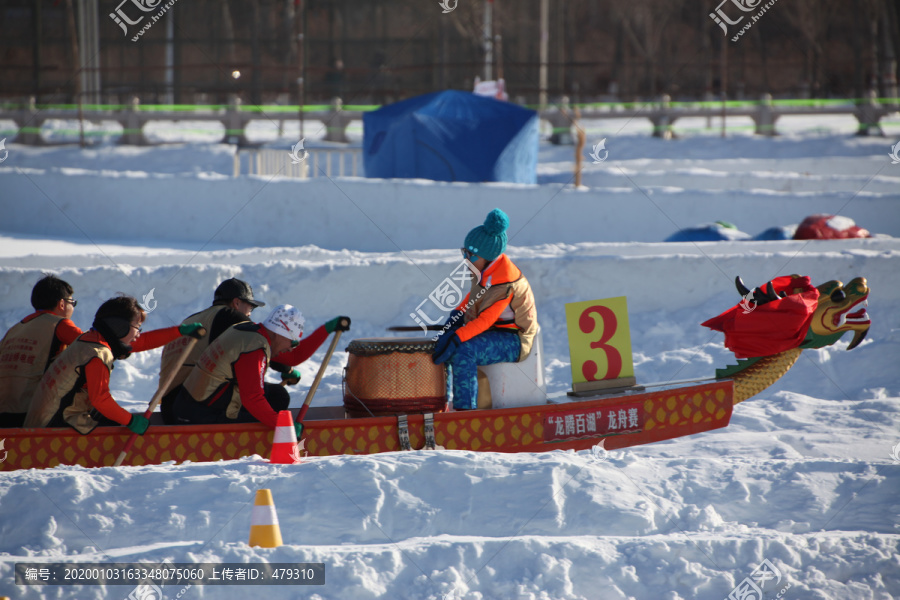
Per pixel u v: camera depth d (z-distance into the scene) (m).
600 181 66.81
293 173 65.94
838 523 16.81
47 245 49.59
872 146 93.50
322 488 16.41
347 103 124.50
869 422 24.80
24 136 97.81
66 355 19.20
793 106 108.19
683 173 64.81
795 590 14.50
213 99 131.25
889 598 14.45
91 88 111.25
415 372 20.72
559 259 36.06
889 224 50.53
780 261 35.84
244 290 21.88
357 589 13.69
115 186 55.41
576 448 21.03
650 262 35.81
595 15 175.12
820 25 135.00
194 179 54.06
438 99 65.25
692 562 14.98
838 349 30.98
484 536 15.79
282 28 140.00
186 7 145.12
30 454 19.05
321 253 38.94
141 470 17.12
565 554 14.70
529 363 21.92
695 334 33.97
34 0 131.62
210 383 19.92
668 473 18.12
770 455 21.16
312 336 22.38
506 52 140.12
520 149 64.38
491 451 20.23
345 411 21.94
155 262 38.22
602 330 22.22
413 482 16.83
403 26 154.25
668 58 150.75
